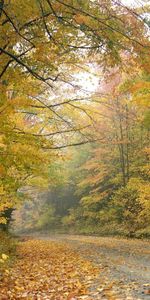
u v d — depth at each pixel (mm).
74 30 5848
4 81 6398
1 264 10812
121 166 28344
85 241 23031
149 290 6535
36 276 9719
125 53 5672
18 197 14359
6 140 6703
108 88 11016
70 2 5219
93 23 5211
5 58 5859
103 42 5543
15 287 7984
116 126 24203
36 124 9906
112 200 29578
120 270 9961
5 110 6141
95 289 7293
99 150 28547
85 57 6793
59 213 43031
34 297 7078
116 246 18672
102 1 5250
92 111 8898
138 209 26562
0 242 15422
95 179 29812
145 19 5242
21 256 14469
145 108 14969
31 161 7262
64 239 26062
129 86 8320
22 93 6934
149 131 24734
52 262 12578
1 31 5484
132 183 21500
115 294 6480
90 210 34219
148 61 5492
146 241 21734
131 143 27016
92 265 11188
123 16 5250
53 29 5863
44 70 6762
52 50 6234
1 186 8891
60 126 9805
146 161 26859
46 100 9695
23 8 5207
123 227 27156
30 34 6023
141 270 9945
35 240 25375
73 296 6754
